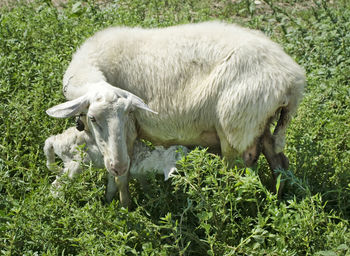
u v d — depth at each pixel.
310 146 5.41
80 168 5.09
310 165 5.35
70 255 4.06
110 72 5.09
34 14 8.35
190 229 4.28
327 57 7.74
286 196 5.27
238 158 4.99
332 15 8.87
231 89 4.76
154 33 5.25
